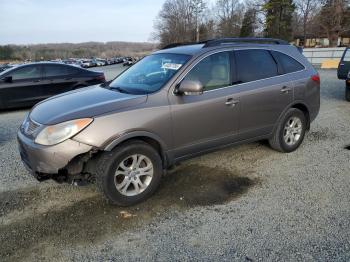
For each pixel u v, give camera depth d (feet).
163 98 12.89
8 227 11.27
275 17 183.93
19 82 31.58
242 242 10.21
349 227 10.84
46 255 9.81
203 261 9.42
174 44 17.29
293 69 17.40
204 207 12.34
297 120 17.71
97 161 12.03
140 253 9.84
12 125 26.04
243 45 15.69
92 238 10.59
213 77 14.28
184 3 260.21
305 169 15.61
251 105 15.30
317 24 174.70
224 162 16.56
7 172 15.88
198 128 13.76
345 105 30.78
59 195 13.48
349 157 17.02
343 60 46.32
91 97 13.34
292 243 10.09
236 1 247.91
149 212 12.08
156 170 12.88
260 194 13.24
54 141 11.29
